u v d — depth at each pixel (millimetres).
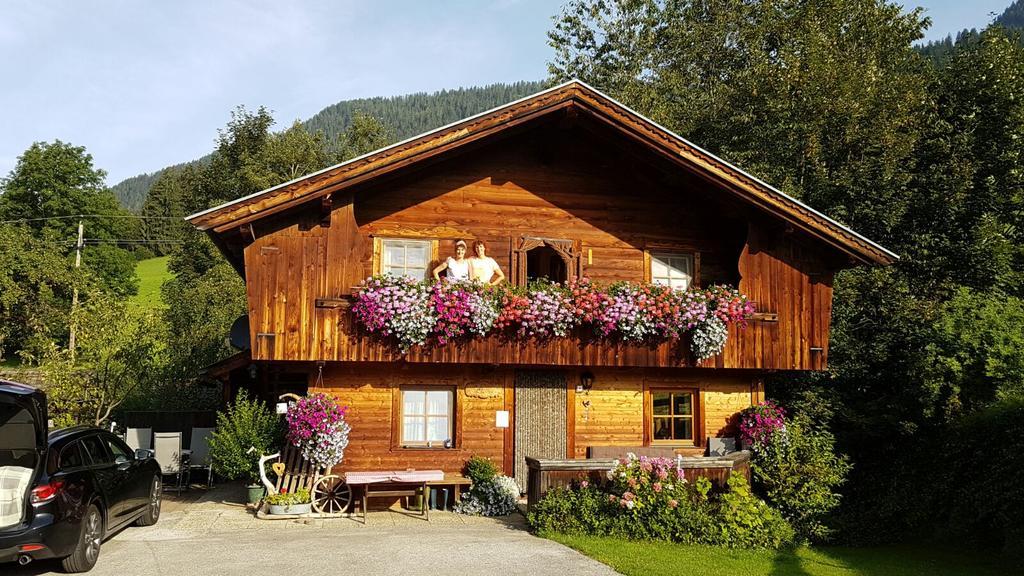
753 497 12461
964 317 15188
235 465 13766
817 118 20891
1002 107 20734
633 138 13875
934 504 14141
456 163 14531
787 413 16734
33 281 32906
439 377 14227
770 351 14734
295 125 44719
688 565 9469
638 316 13898
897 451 15914
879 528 13953
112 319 19422
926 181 19984
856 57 23375
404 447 13969
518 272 14445
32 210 46531
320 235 13078
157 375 25016
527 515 11641
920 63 25453
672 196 15445
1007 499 12266
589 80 33344
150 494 11680
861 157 20969
